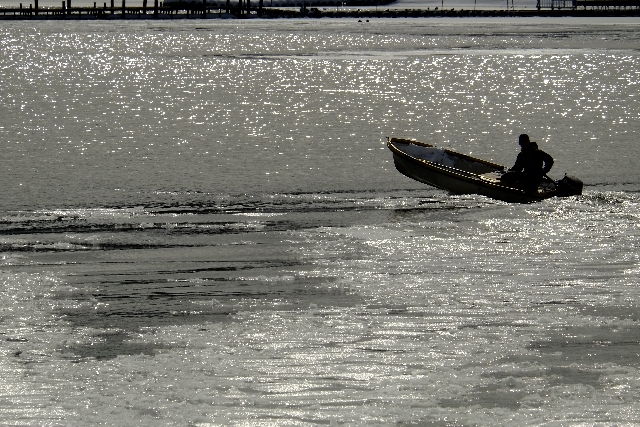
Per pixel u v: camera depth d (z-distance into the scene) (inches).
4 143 4094.5
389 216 2768.2
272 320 1785.2
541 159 2999.5
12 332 1722.4
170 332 1716.3
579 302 1897.1
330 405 1385.3
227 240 2475.4
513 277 2080.5
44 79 7824.8
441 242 2423.7
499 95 6520.7
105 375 1496.1
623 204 2866.6
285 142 4232.3
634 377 1504.7
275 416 1343.5
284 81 7716.5
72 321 1797.5
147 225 2642.7
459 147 4111.7
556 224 2613.2
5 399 1395.2
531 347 1641.2
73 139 4252.0
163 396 1411.2
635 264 2187.5
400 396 1418.6
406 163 3174.2
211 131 4589.1
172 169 3513.8
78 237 2496.3
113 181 3262.8
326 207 2893.7
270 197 3036.4
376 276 2102.6
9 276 2106.3
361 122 5000.0
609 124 4874.5
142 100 6112.2
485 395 1428.4
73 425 1305.4
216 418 1334.9
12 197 2974.9
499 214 2760.8
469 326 1750.7
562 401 1405.0
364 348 1624.0
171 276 2127.2
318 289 2006.6
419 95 6540.4
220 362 1551.4
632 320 1786.4
